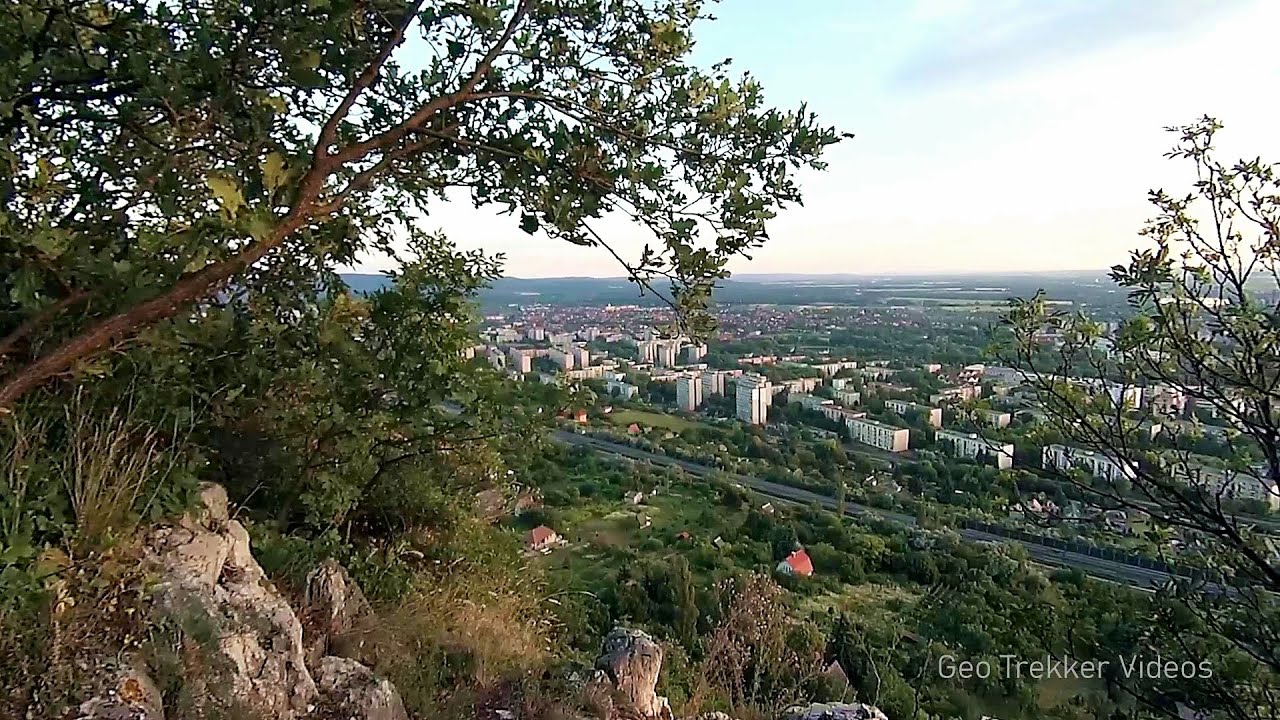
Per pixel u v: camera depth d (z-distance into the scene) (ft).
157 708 8.97
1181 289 12.91
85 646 9.07
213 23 8.82
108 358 10.77
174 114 8.82
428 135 9.87
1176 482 13.41
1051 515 14.57
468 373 15.53
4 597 8.70
